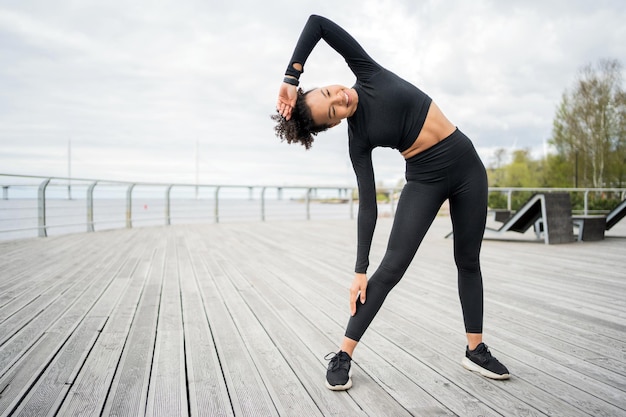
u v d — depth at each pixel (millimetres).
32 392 1306
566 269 3723
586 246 5418
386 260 1369
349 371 1375
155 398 1271
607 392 1316
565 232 5797
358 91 1310
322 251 5000
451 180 1347
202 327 2047
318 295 2746
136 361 1591
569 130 24766
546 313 2289
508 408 1209
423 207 1354
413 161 1360
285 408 1213
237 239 6367
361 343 1821
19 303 2496
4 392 1304
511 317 2213
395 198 11781
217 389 1346
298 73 1263
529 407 1215
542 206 5680
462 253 1451
